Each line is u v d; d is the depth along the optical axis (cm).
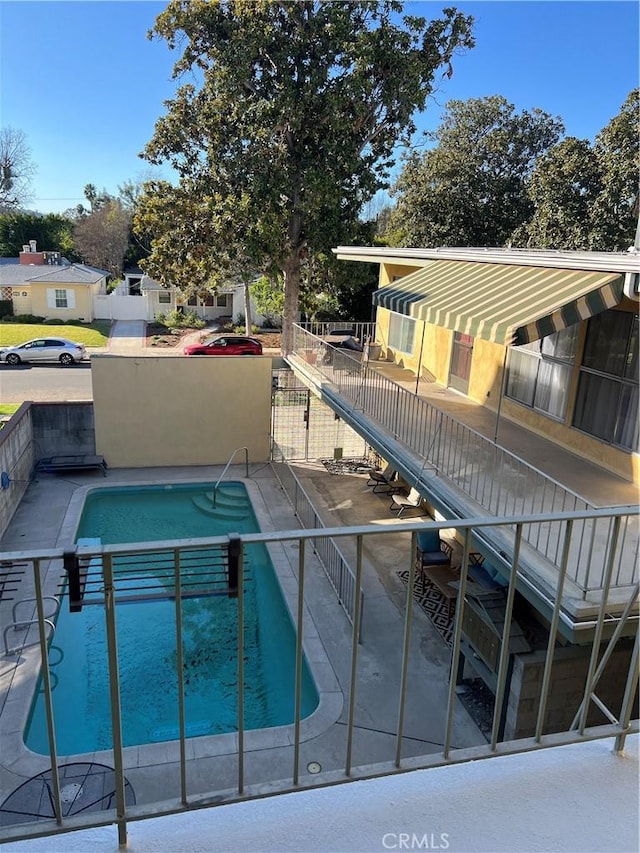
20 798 645
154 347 3412
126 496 1642
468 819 218
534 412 1103
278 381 2073
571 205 2681
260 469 1798
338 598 1095
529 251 1154
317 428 2086
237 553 200
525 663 691
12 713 805
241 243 2605
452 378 1421
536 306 793
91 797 656
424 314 1047
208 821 214
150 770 705
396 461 1074
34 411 1689
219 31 2541
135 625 1026
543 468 921
